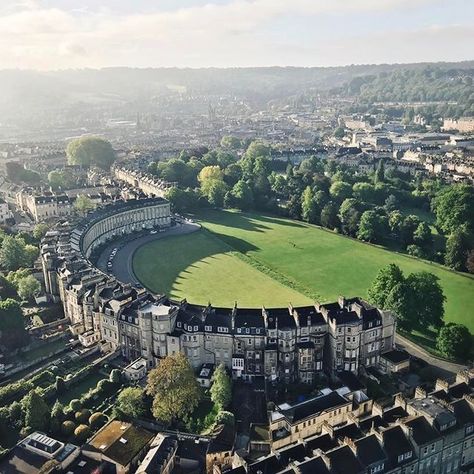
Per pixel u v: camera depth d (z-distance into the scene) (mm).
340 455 196625
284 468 198875
